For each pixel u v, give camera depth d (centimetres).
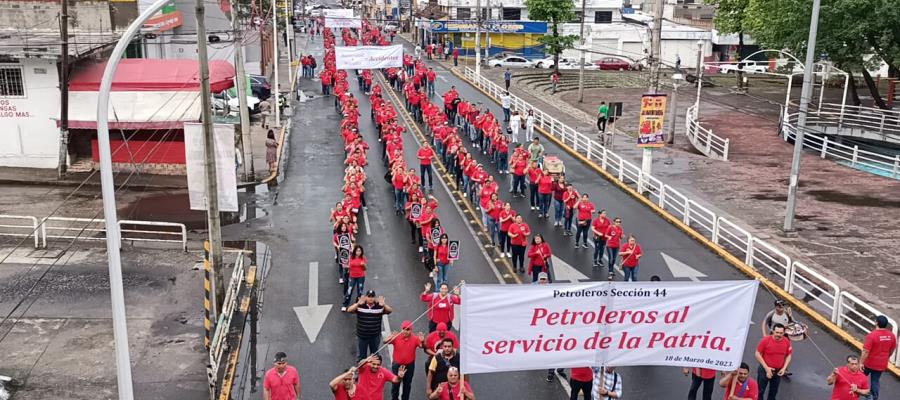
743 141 4000
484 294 1088
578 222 2262
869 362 1370
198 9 1677
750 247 2088
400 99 4841
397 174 2552
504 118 4138
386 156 3186
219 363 1505
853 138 4069
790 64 4512
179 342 1634
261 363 1551
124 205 2662
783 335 1342
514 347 1116
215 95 3900
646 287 1109
